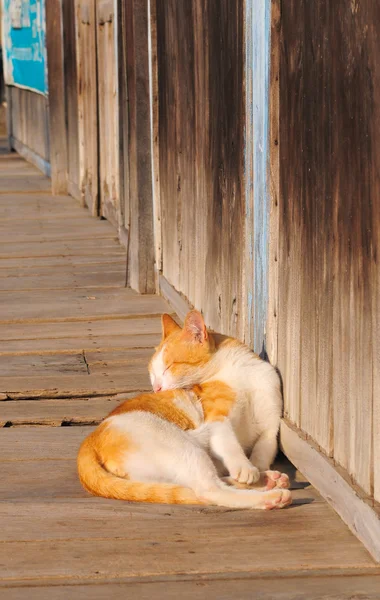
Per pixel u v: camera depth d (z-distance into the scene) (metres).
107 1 9.73
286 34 4.03
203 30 5.75
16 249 9.30
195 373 4.38
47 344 6.29
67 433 4.72
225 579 3.15
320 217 3.68
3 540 3.46
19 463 4.30
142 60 7.46
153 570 3.21
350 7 3.22
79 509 3.74
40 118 14.81
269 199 4.37
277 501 3.67
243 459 3.90
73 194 12.62
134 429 3.88
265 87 4.31
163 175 7.36
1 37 20.56
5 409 5.06
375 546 3.21
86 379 5.55
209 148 5.75
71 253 9.19
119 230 9.70
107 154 10.61
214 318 5.79
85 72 11.37
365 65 3.09
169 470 3.82
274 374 4.35
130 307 7.23
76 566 3.24
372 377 3.19
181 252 6.86
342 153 3.38
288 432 4.15
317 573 3.18
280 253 4.29
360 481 3.38
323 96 3.57
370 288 3.16
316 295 3.78
